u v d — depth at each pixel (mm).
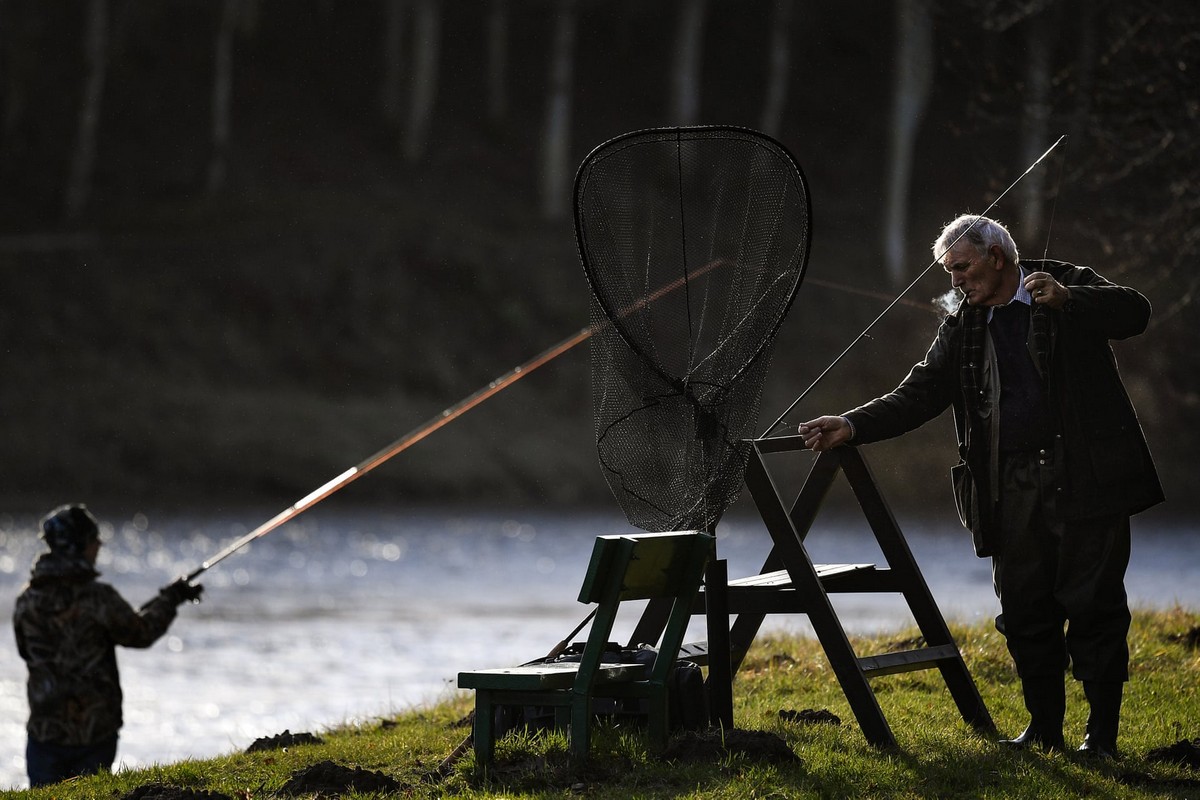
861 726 20203
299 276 164875
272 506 137125
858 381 142250
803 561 20203
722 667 20250
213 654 51688
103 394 147500
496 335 165250
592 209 20734
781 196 20516
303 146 185500
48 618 26047
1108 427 19750
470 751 20250
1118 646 19906
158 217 172250
